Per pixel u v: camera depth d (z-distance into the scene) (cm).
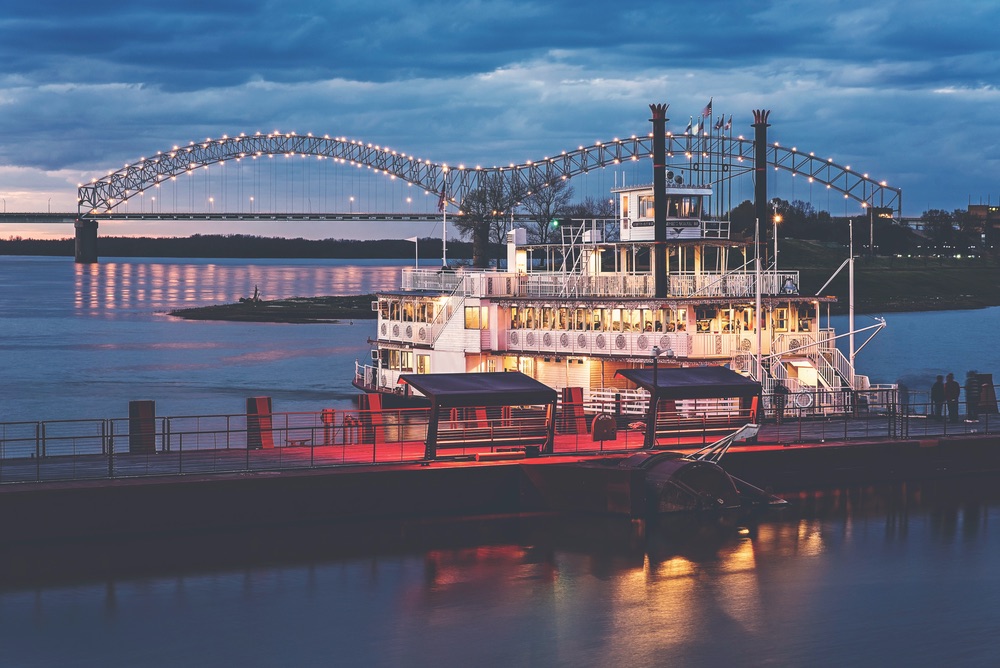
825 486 6556
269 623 4512
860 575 5203
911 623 4656
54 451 7644
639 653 4309
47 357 15850
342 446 6372
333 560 5184
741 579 5112
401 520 5691
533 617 4622
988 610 4806
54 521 5066
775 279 8250
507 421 6400
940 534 5812
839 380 7875
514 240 9356
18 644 4278
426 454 5934
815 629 4569
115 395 11769
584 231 9500
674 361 7638
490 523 5728
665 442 6550
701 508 5962
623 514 5791
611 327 8000
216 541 5300
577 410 7112
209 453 6091
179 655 4225
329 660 4197
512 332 8550
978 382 7888
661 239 8556
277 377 13288
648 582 5044
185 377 13338
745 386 6362
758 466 6369
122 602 4662
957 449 6831
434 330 9000
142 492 5200
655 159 8669
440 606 4716
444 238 10744
